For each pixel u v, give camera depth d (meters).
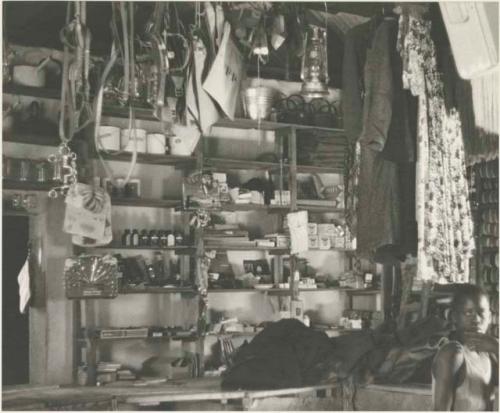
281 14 4.16
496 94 4.14
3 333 6.50
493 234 6.37
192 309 7.22
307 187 8.37
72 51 3.87
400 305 6.11
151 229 7.28
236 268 7.93
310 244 8.05
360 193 4.25
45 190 6.62
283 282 8.02
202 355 7.05
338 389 5.18
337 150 7.99
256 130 8.05
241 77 4.33
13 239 6.62
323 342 5.45
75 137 6.55
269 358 5.27
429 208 3.95
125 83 3.72
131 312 7.14
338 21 7.70
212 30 4.08
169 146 6.98
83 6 3.66
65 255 6.79
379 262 4.31
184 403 5.85
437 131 3.98
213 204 7.11
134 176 7.20
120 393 4.93
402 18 3.92
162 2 3.86
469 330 3.34
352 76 4.23
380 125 3.84
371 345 5.19
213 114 4.14
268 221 8.06
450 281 4.00
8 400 4.59
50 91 6.40
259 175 8.05
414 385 4.76
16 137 6.32
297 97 8.22
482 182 6.44
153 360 7.19
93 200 5.58
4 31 3.93
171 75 4.15
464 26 3.14
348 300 8.59
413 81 3.89
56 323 6.73
